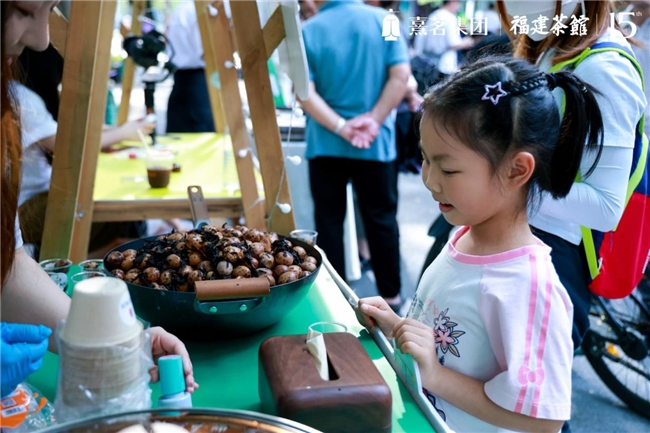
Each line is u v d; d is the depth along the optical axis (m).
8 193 0.83
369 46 2.63
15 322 0.95
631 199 1.31
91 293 0.68
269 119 1.57
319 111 2.65
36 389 0.90
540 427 0.90
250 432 0.67
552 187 1.07
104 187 2.03
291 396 0.76
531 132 0.94
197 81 3.49
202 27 2.83
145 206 1.89
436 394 0.95
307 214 3.37
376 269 2.91
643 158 1.31
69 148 1.49
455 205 0.98
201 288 0.96
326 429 0.77
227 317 1.02
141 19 3.09
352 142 2.66
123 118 3.17
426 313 1.06
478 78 0.95
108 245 2.47
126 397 0.70
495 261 0.97
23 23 0.80
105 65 1.65
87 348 0.68
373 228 2.85
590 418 2.28
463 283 1.00
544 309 0.91
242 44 1.51
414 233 4.11
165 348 0.89
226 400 0.91
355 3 2.67
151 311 1.02
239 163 1.71
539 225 1.33
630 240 1.32
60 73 2.18
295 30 1.44
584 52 1.24
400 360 0.96
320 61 2.67
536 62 1.39
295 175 3.30
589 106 1.07
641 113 1.24
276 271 1.09
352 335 0.93
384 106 2.68
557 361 0.90
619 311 2.35
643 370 2.28
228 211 1.93
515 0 1.32
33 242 1.75
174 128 3.55
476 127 0.92
